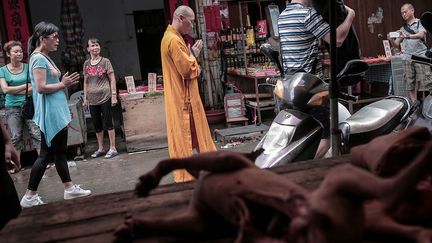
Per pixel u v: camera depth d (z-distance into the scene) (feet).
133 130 23.67
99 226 5.02
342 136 9.99
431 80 22.91
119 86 34.30
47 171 21.09
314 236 3.26
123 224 4.52
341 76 9.36
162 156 22.36
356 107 27.30
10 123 21.03
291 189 3.88
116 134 29.09
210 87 29.37
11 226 5.28
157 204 5.52
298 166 6.48
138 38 38.22
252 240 3.77
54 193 17.95
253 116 27.30
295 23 10.94
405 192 3.18
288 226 3.63
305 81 10.15
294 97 10.23
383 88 27.50
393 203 3.21
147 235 4.57
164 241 4.46
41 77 14.70
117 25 37.19
